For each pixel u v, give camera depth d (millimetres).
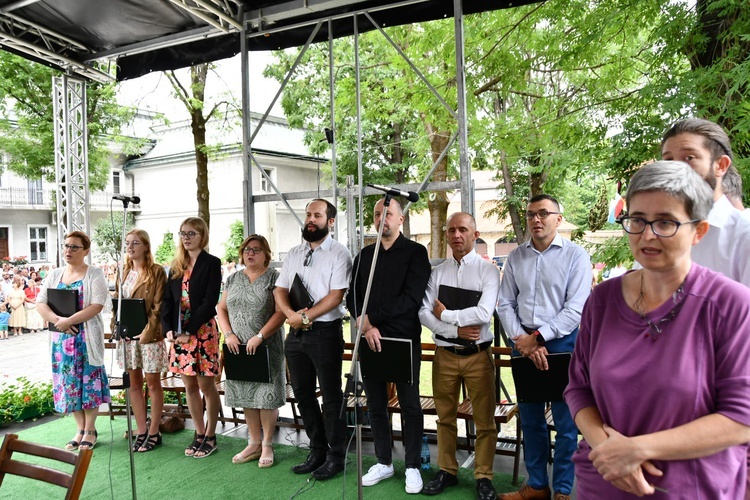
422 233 23094
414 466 3436
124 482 3725
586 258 3119
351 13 4719
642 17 4859
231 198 19172
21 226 21703
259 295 3908
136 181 21844
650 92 4164
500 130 7090
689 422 1277
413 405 3455
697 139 1710
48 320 4117
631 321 1401
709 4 3725
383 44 8148
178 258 4148
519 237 12086
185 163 20547
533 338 3012
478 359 3301
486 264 3404
